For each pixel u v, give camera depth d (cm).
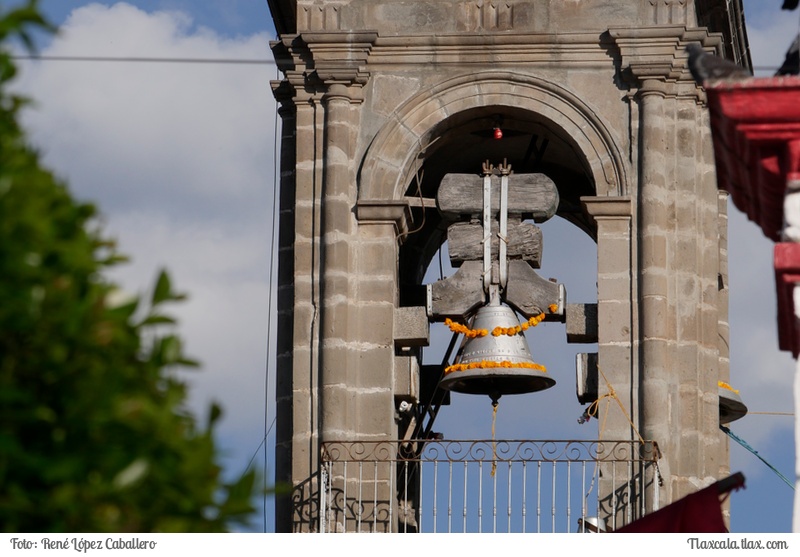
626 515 3331
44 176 1727
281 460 3462
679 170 3541
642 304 3469
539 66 3588
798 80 2200
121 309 1698
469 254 3528
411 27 3609
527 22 3597
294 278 3528
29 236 1675
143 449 1678
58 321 1677
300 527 3388
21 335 1669
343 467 3406
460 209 3547
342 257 3519
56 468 1645
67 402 1666
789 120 2200
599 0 3597
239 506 1719
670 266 3500
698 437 3419
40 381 1670
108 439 1669
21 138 1748
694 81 3566
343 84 3588
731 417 3644
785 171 2212
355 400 3466
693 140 3553
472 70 3594
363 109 3594
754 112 2202
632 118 3553
